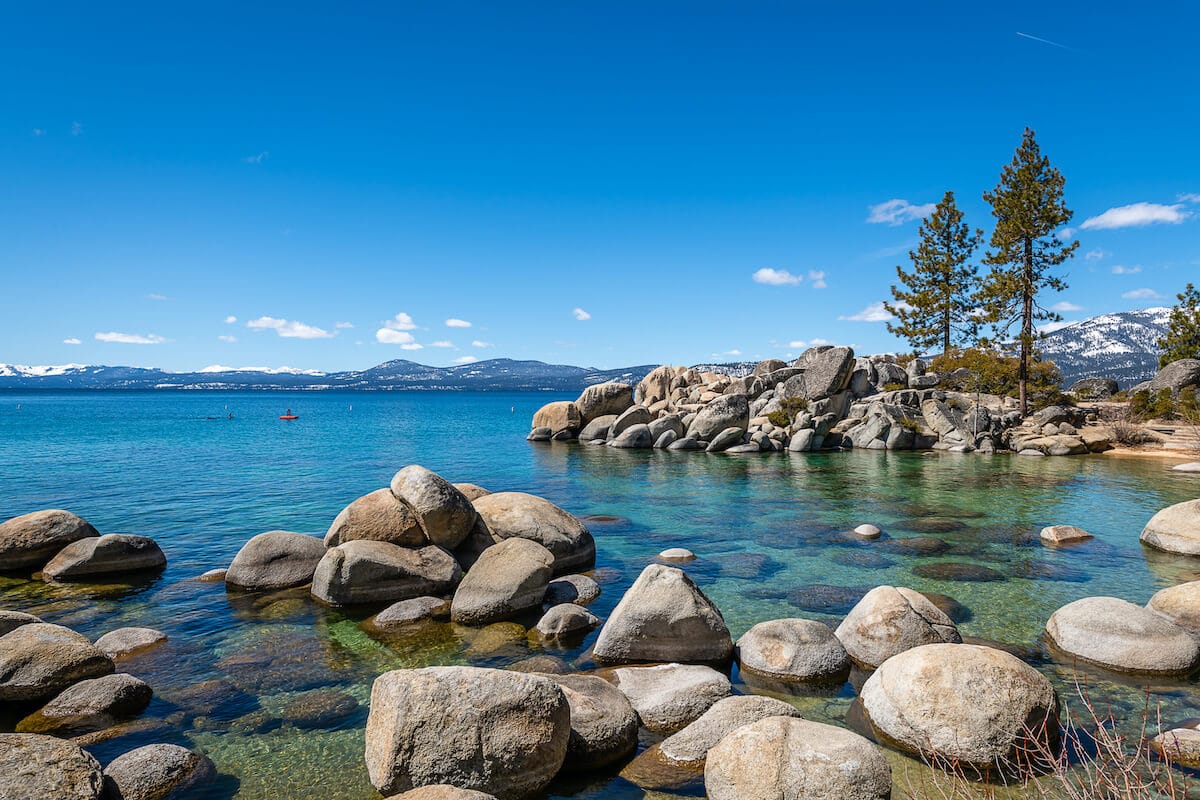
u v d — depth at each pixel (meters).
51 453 39.69
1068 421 43.66
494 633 11.45
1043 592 13.50
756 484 28.47
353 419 89.38
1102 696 8.84
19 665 8.91
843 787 6.01
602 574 15.20
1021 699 7.22
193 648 10.91
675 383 56.88
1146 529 17.41
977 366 50.84
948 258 61.16
